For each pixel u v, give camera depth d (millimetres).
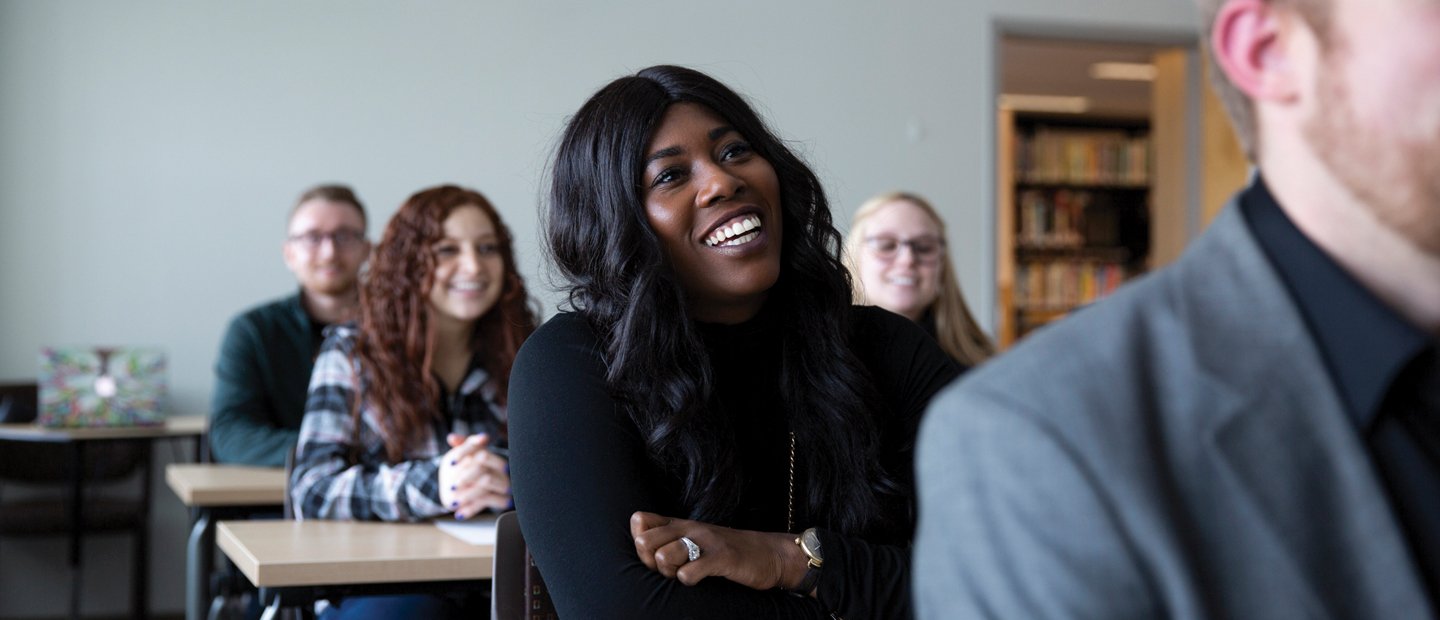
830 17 5906
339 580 2045
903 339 1732
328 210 3908
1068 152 9672
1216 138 6488
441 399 2666
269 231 5352
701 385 1551
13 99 5129
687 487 1546
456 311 2639
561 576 1482
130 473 5098
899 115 5973
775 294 1670
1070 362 628
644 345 1543
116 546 5332
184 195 5285
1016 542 597
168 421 4793
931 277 3309
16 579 5242
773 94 5840
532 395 1572
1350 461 597
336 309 3934
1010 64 8352
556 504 1506
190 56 5293
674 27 5742
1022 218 9633
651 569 1459
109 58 5223
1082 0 6246
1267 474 594
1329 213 652
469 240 2645
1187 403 610
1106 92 9344
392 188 5453
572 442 1528
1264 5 672
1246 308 638
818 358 1630
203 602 3064
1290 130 665
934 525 645
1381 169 628
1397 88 619
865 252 3309
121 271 5230
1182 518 590
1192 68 6523
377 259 2666
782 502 1617
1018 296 9625
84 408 4395
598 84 5648
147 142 5254
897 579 1516
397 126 5461
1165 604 576
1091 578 577
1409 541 599
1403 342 612
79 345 5184
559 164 1661
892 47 5973
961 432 634
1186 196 6594
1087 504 584
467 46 5527
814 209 1666
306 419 2602
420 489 2348
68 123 5184
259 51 5348
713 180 1576
